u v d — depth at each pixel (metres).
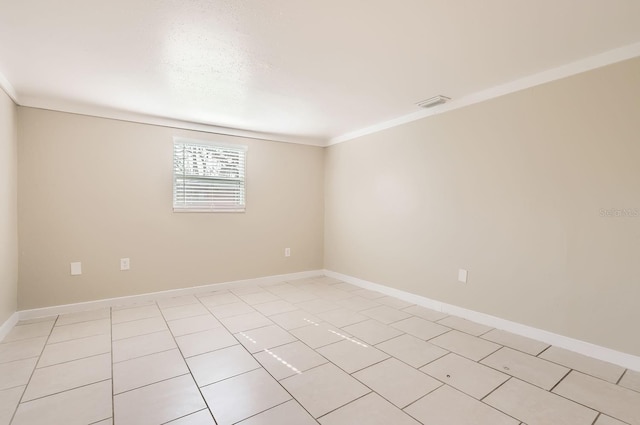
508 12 1.68
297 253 4.64
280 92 2.82
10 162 2.68
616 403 1.70
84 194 3.17
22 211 2.89
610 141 2.13
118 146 3.33
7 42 1.96
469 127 2.94
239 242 4.13
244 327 2.75
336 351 2.30
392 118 3.66
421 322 2.89
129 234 3.40
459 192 3.03
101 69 2.34
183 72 2.40
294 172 4.59
